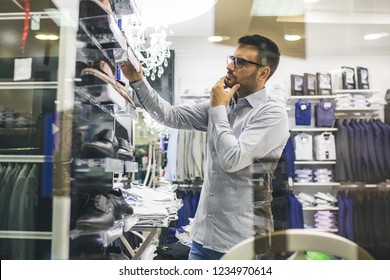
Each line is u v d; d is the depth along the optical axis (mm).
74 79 731
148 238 1168
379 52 2402
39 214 705
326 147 2008
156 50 1715
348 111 2273
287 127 1050
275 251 700
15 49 750
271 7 1910
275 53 1064
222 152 969
